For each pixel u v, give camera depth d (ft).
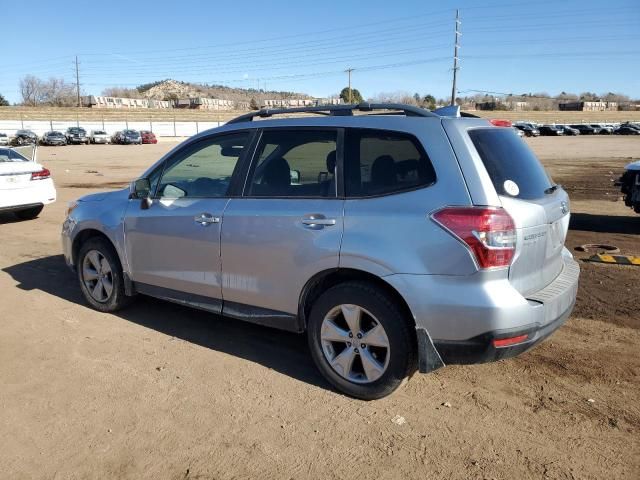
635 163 32.42
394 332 11.58
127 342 15.49
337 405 12.15
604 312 17.75
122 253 16.69
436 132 11.59
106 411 11.91
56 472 9.96
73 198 46.62
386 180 11.89
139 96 613.93
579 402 12.20
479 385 13.00
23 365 14.06
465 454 10.42
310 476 9.83
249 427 11.31
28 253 25.99
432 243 10.98
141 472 9.96
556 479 9.70
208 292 14.67
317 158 12.92
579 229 32.04
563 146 142.61
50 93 408.46
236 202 13.97
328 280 12.92
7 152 35.68
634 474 9.84
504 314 10.67
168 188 15.72
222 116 328.90
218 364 14.15
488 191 10.89
